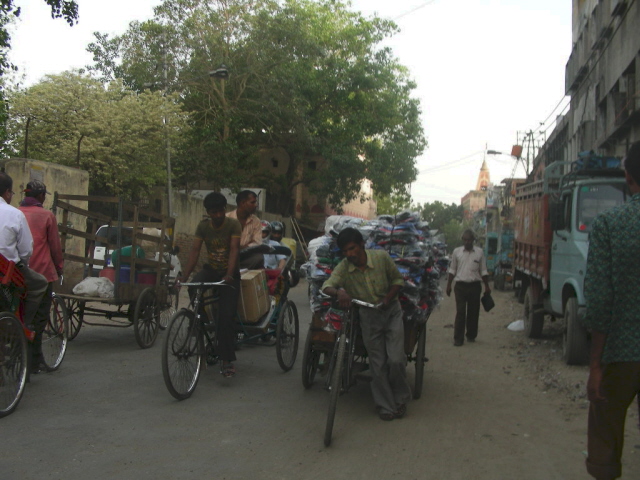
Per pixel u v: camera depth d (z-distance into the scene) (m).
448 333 10.69
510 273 23.16
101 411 5.05
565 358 7.74
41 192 6.22
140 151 19.17
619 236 2.79
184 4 23.78
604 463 2.95
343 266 5.06
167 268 8.92
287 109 25.64
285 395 5.83
